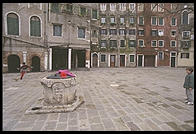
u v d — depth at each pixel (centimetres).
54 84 552
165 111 545
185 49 3488
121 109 564
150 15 3444
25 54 1931
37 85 1048
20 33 1895
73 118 478
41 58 2047
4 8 1800
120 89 937
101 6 3350
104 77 1534
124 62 3450
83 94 801
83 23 2392
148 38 3475
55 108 534
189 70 621
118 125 434
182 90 911
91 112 531
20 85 1045
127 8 3409
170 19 3475
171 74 1870
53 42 2117
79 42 2355
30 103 632
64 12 2189
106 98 720
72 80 583
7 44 1822
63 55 2373
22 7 1895
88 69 2403
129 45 3441
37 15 1991
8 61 1858
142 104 627
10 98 711
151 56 3509
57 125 431
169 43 3500
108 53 3362
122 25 3409
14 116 493
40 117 484
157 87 1006
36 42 2000
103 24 3347
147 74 1859
